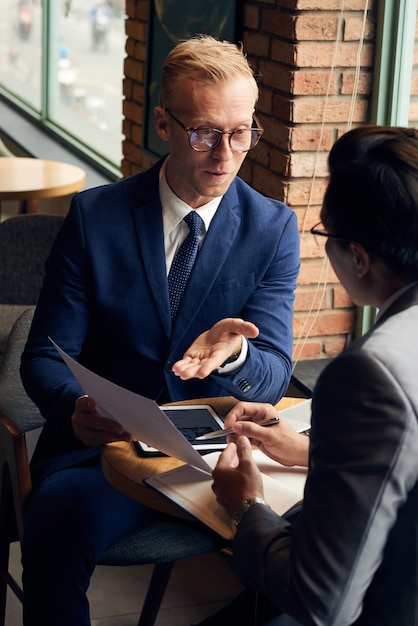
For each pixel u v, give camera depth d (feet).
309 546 4.29
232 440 6.22
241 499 5.08
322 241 10.32
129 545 6.82
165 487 5.74
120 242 7.26
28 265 11.16
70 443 6.89
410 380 4.20
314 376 10.29
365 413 4.19
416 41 9.58
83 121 19.51
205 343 6.59
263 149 10.52
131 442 6.39
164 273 7.25
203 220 7.36
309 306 10.55
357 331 10.69
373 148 4.46
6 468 7.29
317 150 10.05
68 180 15.56
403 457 4.14
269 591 4.58
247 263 7.45
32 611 6.67
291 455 6.04
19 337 8.34
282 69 9.96
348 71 9.87
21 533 7.12
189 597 9.49
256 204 7.59
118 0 17.06
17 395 8.30
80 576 6.66
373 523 4.18
